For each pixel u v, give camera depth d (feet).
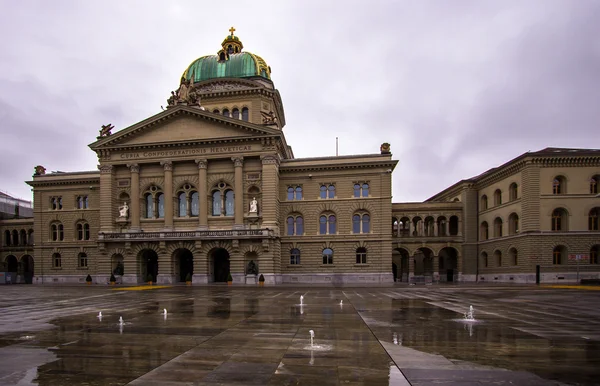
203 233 186.50
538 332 49.55
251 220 187.32
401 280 248.73
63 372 32.48
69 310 76.28
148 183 199.11
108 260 195.21
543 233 175.94
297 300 95.50
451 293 119.14
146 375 31.53
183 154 193.98
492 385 28.94
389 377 30.81
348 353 38.52
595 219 179.22
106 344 43.06
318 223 198.39
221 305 84.17
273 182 186.60
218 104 225.35
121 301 96.12
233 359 36.37
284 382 29.66
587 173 179.22
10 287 176.65
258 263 184.55
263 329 52.01
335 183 198.90
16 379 30.71
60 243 219.41
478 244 223.10
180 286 167.12
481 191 222.69
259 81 229.66
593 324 56.18
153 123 195.83
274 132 185.57
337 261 195.00
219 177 193.36
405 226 261.65
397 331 50.11
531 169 178.60
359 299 97.25
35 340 45.52
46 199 224.12
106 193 199.31
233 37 249.75
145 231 194.08
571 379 30.40
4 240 257.14
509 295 109.81
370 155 197.26
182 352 39.19
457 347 41.09
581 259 175.83
